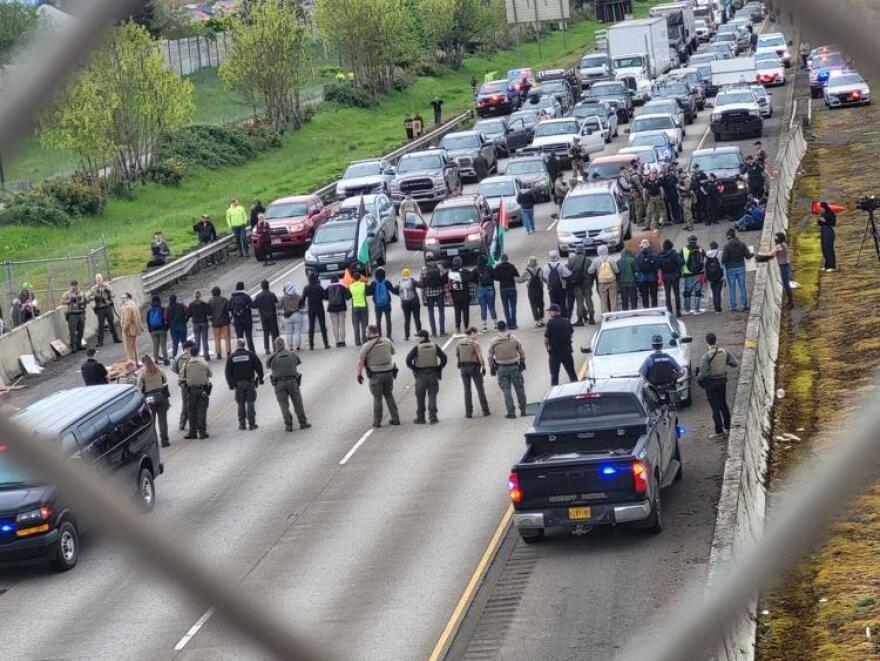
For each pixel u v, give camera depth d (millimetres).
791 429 53000
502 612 35969
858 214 98875
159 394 58906
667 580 36812
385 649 33938
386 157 155125
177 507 49344
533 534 41188
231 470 54000
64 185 135875
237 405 63812
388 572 40094
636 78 175250
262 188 151750
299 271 102312
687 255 72250
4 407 6727
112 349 85375
